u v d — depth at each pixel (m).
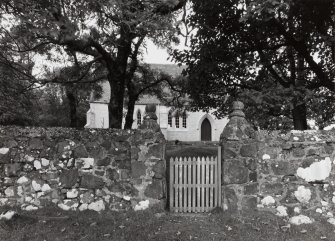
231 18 14.34
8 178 7.84
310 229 6.96
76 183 7.94
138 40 16.59
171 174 8.00
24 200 7.82
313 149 7.96
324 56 14.73
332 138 7.97
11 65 12.33
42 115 29.39
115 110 14.49
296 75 16.09
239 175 7.71
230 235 6.55
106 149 8.05
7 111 15.83
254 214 7.55
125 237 6.34
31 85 14.62
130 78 18.09
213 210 7.85
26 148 7.97
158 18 8.70
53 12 6.77
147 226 6.84
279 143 8.00
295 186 7.88
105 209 7.81
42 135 8.04
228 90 14.90
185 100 21.41
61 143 8.03
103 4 7.14
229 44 14.63
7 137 7.95
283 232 6.80
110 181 7.94
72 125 17.94
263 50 14.92
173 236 6.41
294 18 13.50
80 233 6.44
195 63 15.14
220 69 14.43
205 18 14.43
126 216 7.38
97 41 12.38
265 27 13.85
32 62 14.58
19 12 6.45
